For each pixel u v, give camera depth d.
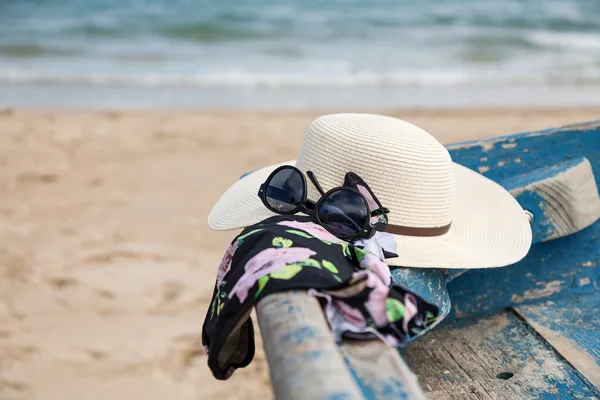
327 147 1.64
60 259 4.99
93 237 5.39
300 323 1.03
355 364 1.06
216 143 8.04
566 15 20.33
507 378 1.83
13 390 3.54
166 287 4.61
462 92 11.27
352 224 1.42
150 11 18.28
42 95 10.15
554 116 9.71
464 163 2.38
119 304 4.39
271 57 13.46
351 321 1.15
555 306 2.22
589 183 2.18
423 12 20.22
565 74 12.78
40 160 7.23
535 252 2.26
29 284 4.62
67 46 13.69
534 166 2.38
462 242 1.80
